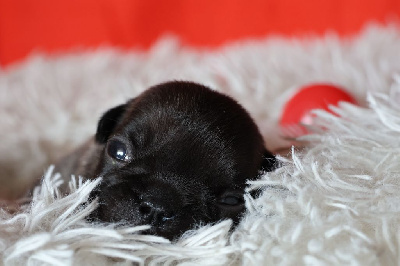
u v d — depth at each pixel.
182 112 0.23
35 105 0.37
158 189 0.21
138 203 0.20
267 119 0.32
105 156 0.24
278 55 0.40
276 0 0.46
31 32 0.47
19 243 0.18
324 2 0.45
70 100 0.37
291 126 0.28
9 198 0.29
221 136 0.23
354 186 0.20
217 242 0.19
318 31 0.46
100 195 0.21
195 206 0.21
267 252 0.18
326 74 0.37
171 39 0.45
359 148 0.22
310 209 0.19
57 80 0.40
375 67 0.36
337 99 0.28
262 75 0.36
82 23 0.47
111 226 0.20
